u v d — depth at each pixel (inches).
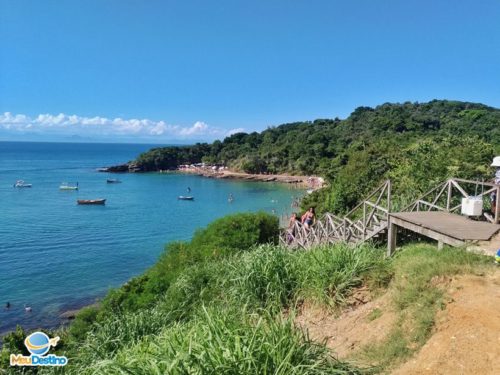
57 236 1465.3
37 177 3964.1
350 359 184.1
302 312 266.7
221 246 623.2
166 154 5265.8
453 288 198.2
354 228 444.1
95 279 1011.3
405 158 903.7
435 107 4940.9
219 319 178.7
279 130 5900.6
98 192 2915.8
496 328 159.5
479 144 671.8
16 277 1016.2
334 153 4013.3
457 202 488.1
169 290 398.0
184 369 140.0
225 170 4670.3
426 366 157.3
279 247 334.6
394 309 213.3
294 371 143.5
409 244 340.2
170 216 1968.5
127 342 299.7
